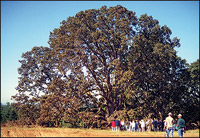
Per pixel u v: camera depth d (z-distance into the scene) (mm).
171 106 38812
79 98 30922
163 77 33562
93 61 31250
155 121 25688
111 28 32750
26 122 31750
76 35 30719
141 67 33250
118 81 30750
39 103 34688
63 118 30031
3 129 18703
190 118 40219
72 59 30203
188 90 42938
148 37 34719
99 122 30250
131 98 33375
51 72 35531
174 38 35094
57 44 31359
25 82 35844
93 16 33812
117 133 18344
